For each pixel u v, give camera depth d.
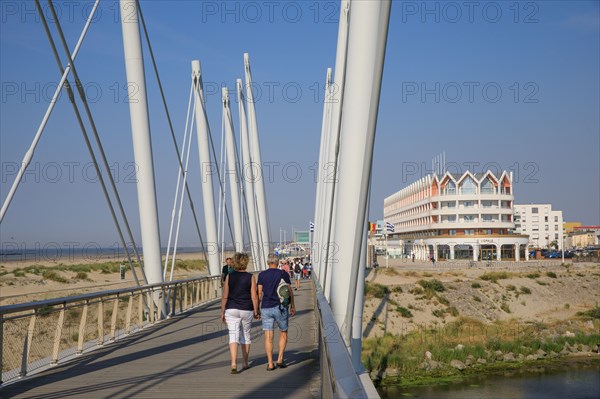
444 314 48.12
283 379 8.95
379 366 30.09
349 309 6.02
